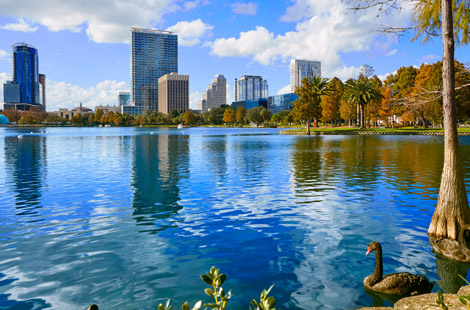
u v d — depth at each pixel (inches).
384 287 266.7
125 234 414.3
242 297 260.8
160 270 310.7
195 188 701.9
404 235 400.8
